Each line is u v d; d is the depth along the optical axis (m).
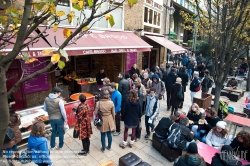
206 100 7.09
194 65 13.53
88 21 1.34
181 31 23.06
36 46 5.36
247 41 5.16
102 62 11.28
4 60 1.08
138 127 5.00
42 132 3.20
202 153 3.77
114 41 8.20
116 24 9.64
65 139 5.09
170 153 4.25
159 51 13.98
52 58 1.23
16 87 1.19
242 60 14.23
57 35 6.40
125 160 3.58
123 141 4.79
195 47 20.19
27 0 1.13
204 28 5.60
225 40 5.05
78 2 1.42
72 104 5.62
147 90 6.92
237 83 11.86
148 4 11.45
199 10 5.75
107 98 4.30
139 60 11.41
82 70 10.67
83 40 7.05
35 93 6.80
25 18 1.12
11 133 3.60
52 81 7.25
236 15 4.86
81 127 4.11
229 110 6.86
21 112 5.25
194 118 5.49
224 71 5.45
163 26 14.27
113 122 4.45
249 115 6.58
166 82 7.50
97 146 4.85
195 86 7.55
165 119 4.73
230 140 4.16
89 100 6.08
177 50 11.45
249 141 3.60
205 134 4.71
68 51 5.95
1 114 1.11
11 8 1.59
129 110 4.52
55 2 1.40
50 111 4.24
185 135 4.14
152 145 4.88
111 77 11.10
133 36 9.96
